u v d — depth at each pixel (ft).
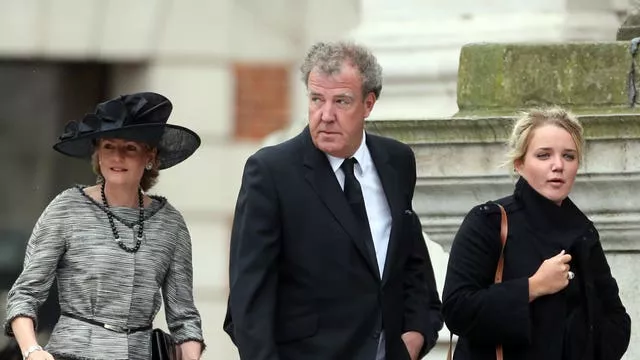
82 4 124.77
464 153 74.79
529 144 62.28
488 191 75.10
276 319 62.69
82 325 65.77
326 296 62.59
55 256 66.03
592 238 62.64
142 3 124.36
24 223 125.39
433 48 99.19
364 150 64.23
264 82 123.44
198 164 123.85
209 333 122.52
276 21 122.83
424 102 98.89
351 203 63.16
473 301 61.41
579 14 100.73
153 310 66.80
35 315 65.77
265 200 62.54
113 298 65.98
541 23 99.09
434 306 66.18
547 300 61.72
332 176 63.26
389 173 64.39
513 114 74.95
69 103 125.59
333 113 62.54
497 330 61.31
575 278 62.03
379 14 101.45
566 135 62.08
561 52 74.84
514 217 62.28
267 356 61.57
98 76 125.70
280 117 123.54
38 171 125.59
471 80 76.23
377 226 63.87
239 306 62.03
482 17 99.86
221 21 123.65
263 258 62.28
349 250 62.75
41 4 124.88
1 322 121.70
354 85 62.54
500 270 62.08
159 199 67.82
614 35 100.83
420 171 75.46
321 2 122.21
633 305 72.79
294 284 62.80
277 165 62.95
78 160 125.39
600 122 71.61
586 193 72.43
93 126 65.87
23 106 125.70
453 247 62.54
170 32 124.16
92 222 66.33
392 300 63.31
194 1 123.75
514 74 75.36
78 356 65.36
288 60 123.03
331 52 62.75
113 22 124.57
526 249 61.98
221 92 123.65
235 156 123.85
